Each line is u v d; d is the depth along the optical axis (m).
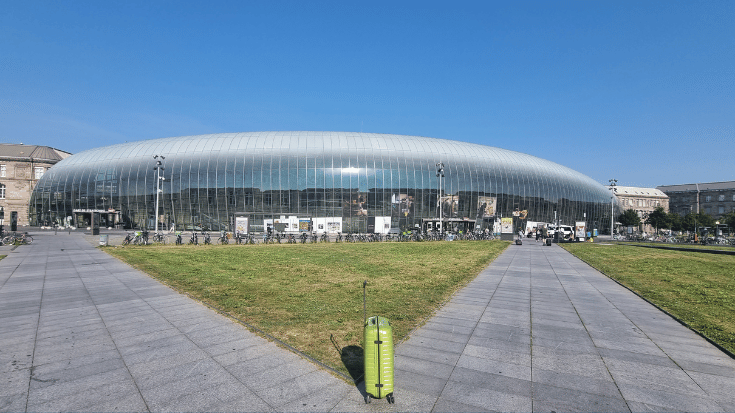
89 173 70.69
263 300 12.15
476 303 12.02
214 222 65.31
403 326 9.35
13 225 48.75
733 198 146.62
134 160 68.94
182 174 65.81
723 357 7.51
